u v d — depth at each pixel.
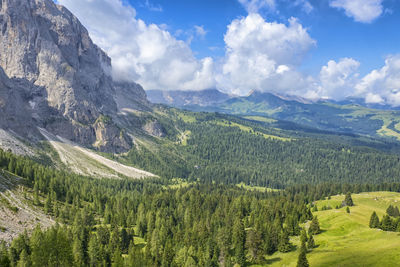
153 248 122.56
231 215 165.38
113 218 150.62
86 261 107.25
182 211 178.75
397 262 83.94
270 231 127.81
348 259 94.69
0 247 95.62
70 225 134.50
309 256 106.69
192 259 111.06
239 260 116.31
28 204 137.88
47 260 84.69
